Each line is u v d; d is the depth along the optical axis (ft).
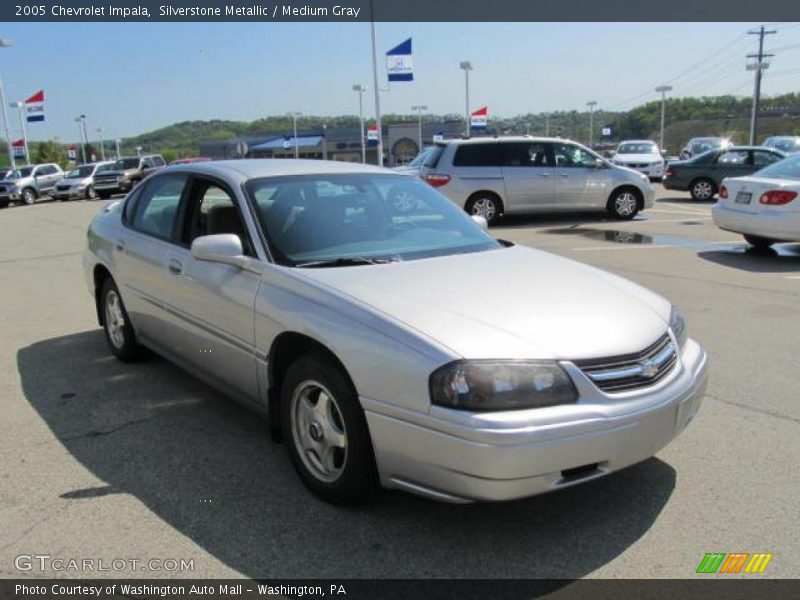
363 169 15.10
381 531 10.03
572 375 9.05
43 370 17.35
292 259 11.92
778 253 33.30
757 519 10.22
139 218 16.44
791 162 32.68
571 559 9.36
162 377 16.70
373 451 9.77
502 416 8.66
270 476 11.72
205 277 12.93
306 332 10.37
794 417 13.80
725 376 16.19
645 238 39.17
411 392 9.07
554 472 8.84
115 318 17.76
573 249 35.45
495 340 9.24
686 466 11.85
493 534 9.95
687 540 9.74
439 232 13.93
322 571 9.15
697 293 24.81
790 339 19.06
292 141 198.08
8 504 10.86
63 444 13.04
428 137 220.43
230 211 13.16
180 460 12.34
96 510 10.66
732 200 32.96
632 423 9.21
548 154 46.52
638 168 87.30
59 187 104.78
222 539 9.86
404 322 9.56
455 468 8.83
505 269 11.89
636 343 9.77
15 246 43.50
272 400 11.64
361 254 12.46
